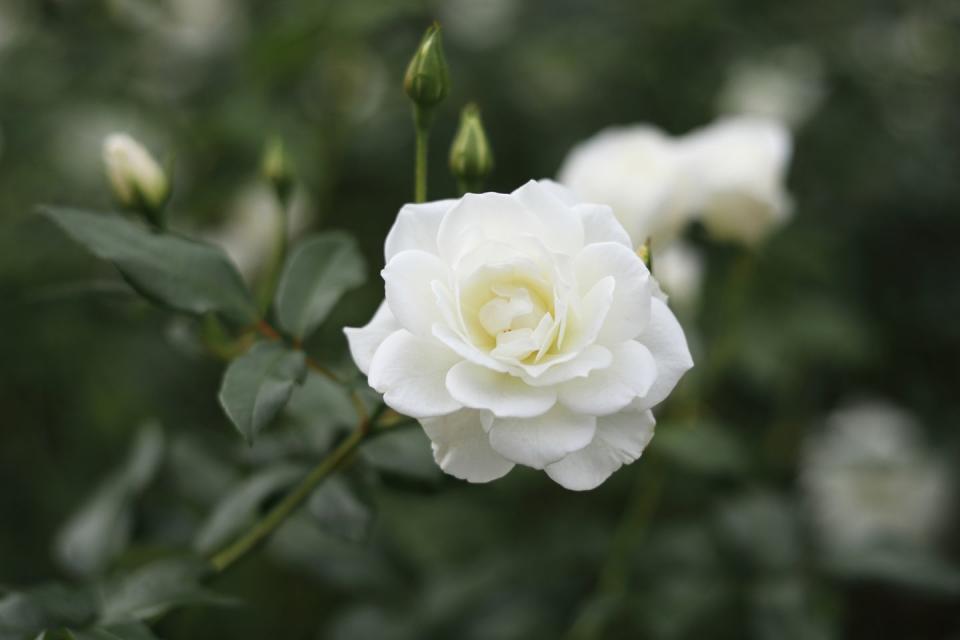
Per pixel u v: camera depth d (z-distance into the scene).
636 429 0.45
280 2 0.83
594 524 0.71
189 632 0.63
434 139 0.83
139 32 0.85
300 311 0.50
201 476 0.62
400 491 0.52
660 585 0.64
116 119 0.78
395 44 0.84
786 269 0.78
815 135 0.89
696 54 0.90
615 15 0.89
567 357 0.44
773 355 0.73
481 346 0.45
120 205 0.55
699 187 0.61
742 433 0.80
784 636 0.62
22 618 0.48
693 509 0.73
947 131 0.97
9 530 0.75
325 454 0.54
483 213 0.45
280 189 0.57
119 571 0.57
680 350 0.45
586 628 0.62
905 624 0.83
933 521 0.81
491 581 0.65
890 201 0.90
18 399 0.79
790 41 0.93
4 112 0.79
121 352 0.76
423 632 0.64
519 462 0.44
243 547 0.51
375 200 0.83
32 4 0.85
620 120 0.86
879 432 0.82
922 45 0.99
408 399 0.44
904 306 0.90
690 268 0.63
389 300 0.44
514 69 0.83
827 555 0.64
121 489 0.58
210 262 0.50
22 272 0.75
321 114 0.83
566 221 0.45
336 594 0.74
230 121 0.75
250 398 0.46
